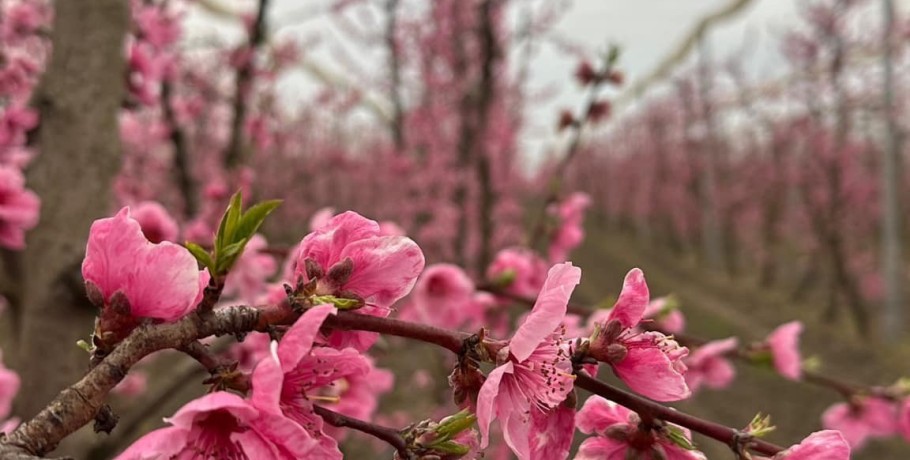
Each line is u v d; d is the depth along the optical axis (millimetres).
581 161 25062
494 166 8711
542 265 2904
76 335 1922
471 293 2443
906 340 9586
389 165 9977
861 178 13398
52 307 1909
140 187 3943
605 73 3039
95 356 743
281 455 675
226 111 7492
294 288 825
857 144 14000
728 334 9805
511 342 803
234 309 769
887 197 9852
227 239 753
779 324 10688
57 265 1920
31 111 2113
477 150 5660
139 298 738
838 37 11383
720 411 7227
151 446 663
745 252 17000
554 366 871
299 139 11172
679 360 947
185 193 3988
